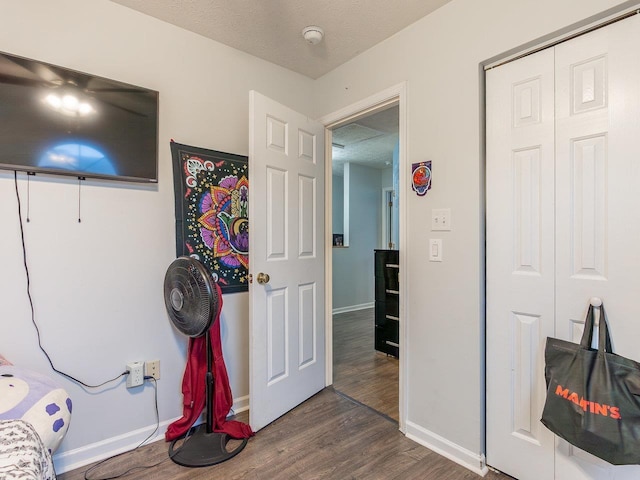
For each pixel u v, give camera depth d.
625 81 1.30
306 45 2.23
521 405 1.59
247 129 2.33
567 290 1.45
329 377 2.70
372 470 1.69
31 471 0.88
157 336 1.96
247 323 2.31
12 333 1.58
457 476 1.65
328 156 2.67
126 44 1.87
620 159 1.32
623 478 1.32
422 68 1.94
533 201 1.55
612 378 1.23
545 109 1.51
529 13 1.51
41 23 1.64
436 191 1.86
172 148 2.01
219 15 1.93
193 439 1.87
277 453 1.81
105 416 1.80
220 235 2.18
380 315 3.51
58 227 1.68
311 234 2.46
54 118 1.62
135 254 1.89
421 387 1.94
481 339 1.70
